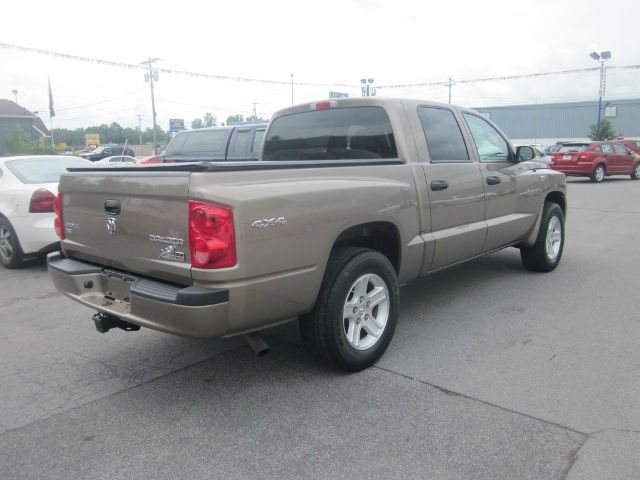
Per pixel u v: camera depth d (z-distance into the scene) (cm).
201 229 311
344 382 385
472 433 315
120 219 362
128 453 305
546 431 315
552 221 667
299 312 361
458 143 518
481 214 532
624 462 285
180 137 1202
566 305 543
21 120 5650
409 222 436
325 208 361
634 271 673
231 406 355
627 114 5575
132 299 342
